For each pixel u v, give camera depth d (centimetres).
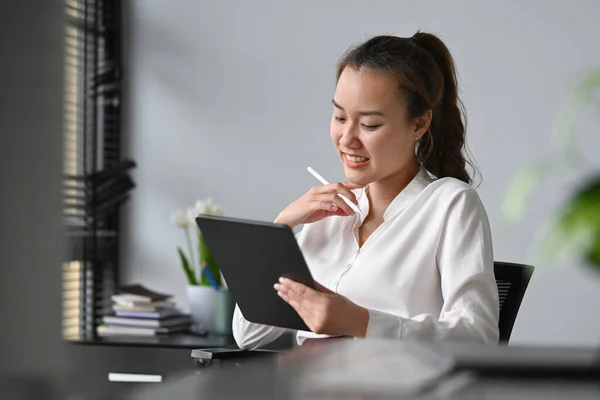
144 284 347
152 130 348
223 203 340
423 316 167
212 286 304
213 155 342
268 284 169
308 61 333
